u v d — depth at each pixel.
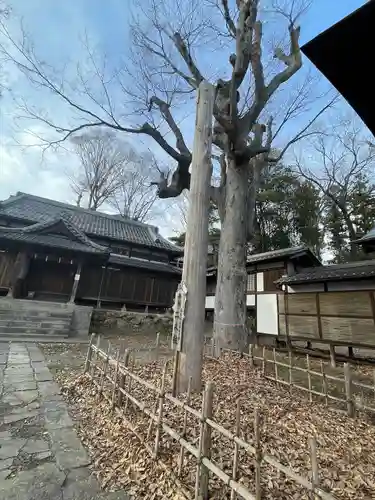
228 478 2.06
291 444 3.42
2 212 15.76
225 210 8.82
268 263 15.09
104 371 4.75
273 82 8.04
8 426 3.66
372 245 11.22
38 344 9.62
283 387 5.68
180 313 4.76
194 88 9.13
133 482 2.64
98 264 16.67
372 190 21.11
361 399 5.12
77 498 2.39
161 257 21.48
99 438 3.45
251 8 7.39
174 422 3.61
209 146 5.51
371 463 3.16
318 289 11.27
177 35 8.21
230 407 4.30
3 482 2.54
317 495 1.64
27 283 14.55
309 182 24.42
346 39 2.09
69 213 20.56
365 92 2.48
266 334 14.11
